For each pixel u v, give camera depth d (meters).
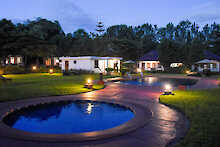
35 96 8.84
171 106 6.89
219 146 3.46
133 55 52.34
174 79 20.98
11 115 6.18
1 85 12.58
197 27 86.44
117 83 15.83
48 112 6.62
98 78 19.48
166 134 4.12
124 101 7.93
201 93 9.89
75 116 6.14
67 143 3.65
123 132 4.22
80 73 24.20
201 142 3.64
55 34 47.16
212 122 4.85
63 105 7.64
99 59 27.16
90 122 5.48
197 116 5.43
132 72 29.73
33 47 25.41
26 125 5.19
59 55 40.41
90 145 3.57
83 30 61.44
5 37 23.36
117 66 30.75
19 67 28.19
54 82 14.77
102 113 6.49
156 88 12.41
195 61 33.62
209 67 34.47
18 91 10.09
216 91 10.62
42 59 36.81
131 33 71.06
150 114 5.83
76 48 49.62
